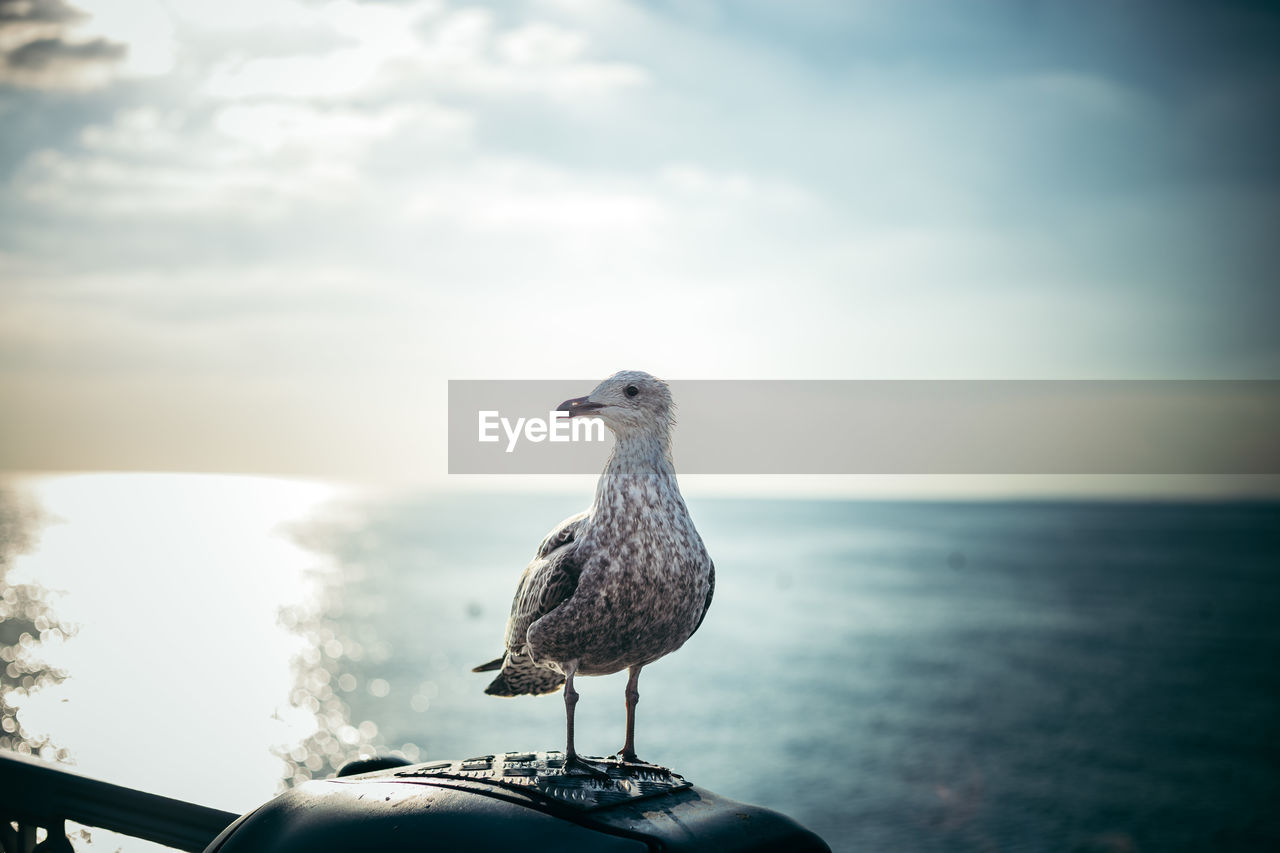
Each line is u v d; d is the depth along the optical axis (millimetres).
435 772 2689
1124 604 124250
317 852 2357
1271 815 45469
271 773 21234
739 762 52562
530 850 2213
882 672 79688
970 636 98250
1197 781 51250
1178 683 77625
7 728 22516
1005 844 41219
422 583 120188
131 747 21047
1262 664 85062
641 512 3207
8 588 64625
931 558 188125
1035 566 172875
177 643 50281
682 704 66375
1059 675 79750
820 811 45312
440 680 64312
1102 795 48500
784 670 79562
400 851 2289
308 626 77375
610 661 3268
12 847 3254
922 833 42312
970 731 60812
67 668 35125
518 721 57062
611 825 2295
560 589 3289
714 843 2303
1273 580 153125
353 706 51594
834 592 132375
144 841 3012
